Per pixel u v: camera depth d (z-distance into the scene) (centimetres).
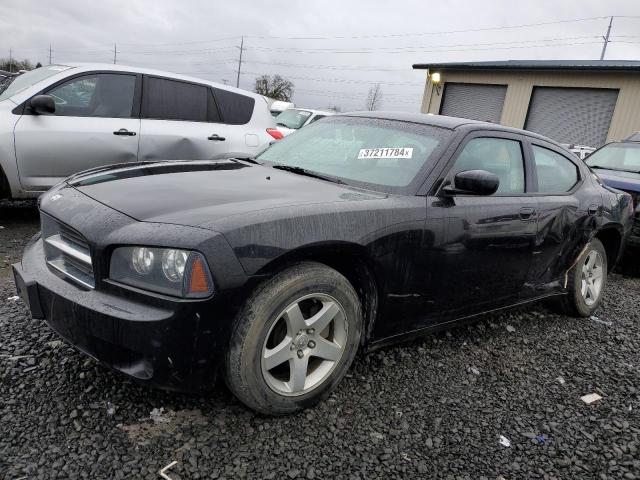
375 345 283
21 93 531
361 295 270
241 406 248
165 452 213
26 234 526
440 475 220
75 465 200
